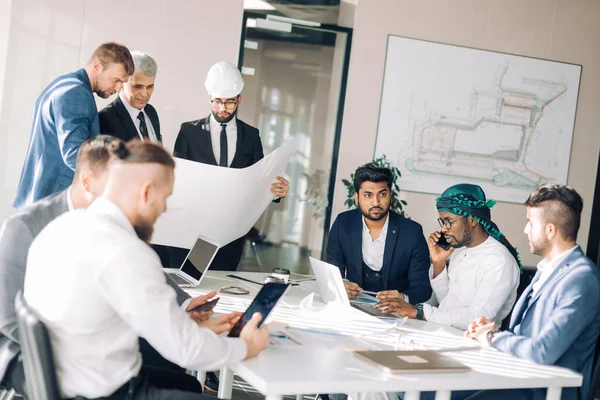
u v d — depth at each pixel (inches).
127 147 71.3
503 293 110.0
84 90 131.9
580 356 85.9
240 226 140.2
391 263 134.5
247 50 220.1
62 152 128.5
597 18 241.3
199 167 127.8
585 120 243.3
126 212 70.5
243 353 72.3
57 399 65.7
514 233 239.5
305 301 109.8
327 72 225.8
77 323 66.9
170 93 210.4
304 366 72.9
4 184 199.8
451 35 231.0
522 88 237.3
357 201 136.5
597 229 245.0
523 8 235.6
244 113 222.2
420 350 83.3
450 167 233.1
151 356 99.1
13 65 199.0
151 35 207.8
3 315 77.6
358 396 99.5
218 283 123.0
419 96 229.8
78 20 202.5
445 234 116.0
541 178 241.0
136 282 66.0
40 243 69.7
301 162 226.4
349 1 224.5
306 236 228.2
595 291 83.7
